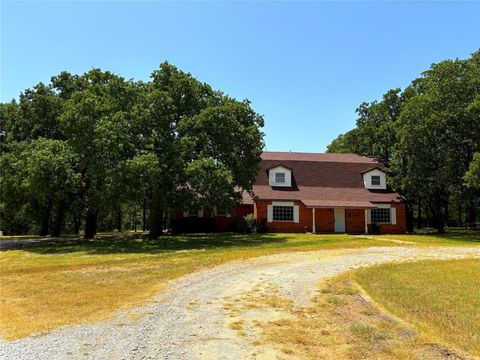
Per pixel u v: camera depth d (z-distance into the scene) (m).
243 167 29.78
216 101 30.86
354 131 48.16
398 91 43.91
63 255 21.84
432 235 33.22
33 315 9.36
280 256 19.06
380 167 39.16
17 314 9.49
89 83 32.34
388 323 8.17
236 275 14.23
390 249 21.89
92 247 25.44
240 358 6.44
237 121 29.34
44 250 24.84
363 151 47.44
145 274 14.71
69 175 25.30
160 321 8.59
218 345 7.04
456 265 16.06
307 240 26.88
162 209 29.47
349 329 7.81
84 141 24.33
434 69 34.84
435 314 8.83
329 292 11.25
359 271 14.55
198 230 35.94
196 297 10.88
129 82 29.42
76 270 16.12
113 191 23.22
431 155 34.09
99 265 17.34
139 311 9.47
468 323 8.12
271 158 39.72
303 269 15.41
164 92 27.27
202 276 14.16
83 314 9.32
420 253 20.22
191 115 29.67
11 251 25.17
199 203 26.84
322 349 6.79
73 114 24.80
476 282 12.51
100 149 24.11
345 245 23.53
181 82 29.28
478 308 9.34
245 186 30.81
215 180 25.62
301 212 35.66
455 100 32.91
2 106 38.94
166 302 10.35
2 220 52.00
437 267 15.53
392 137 42.25
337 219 35.88
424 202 47.12
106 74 31.77
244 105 31.66
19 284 13.46
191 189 27.28
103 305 10.13
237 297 10.78
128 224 67.25
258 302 10.17
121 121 25.25
